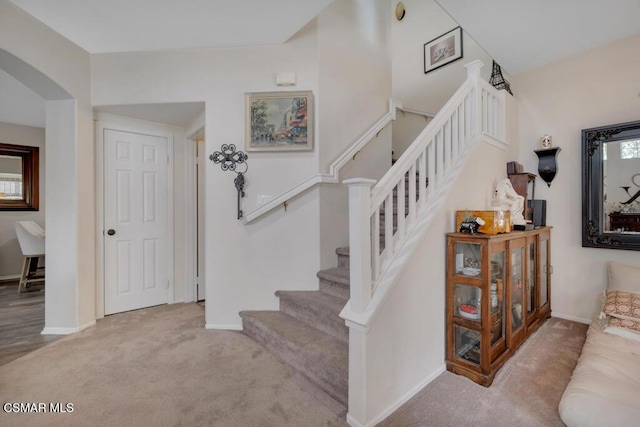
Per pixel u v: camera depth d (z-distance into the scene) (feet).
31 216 15.70
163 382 6.22
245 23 7.82
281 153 9.08
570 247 9.39
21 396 5.75
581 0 6.90
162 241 11.21
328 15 9.27
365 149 10.05
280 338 7.20
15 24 7.13
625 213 8.25
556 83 9.65
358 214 5.07
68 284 8.83
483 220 6.45
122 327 9.14
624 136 8.25
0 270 14.96
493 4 7.11
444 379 6.33
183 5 7.04
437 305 6.56
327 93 9.19
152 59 9.25
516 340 7.24
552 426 4.89
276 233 9.07
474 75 8.38
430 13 14.21
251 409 5.38
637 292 7.19
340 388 5.56
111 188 10.12
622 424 4.10
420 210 6.59
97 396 5.75
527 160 10.30
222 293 9.12
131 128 10.52
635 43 8.22
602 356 5.80
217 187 9.14
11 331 8.86
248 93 9.08
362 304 5.01
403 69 15.46
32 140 15.78
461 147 7.93
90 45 8.87
